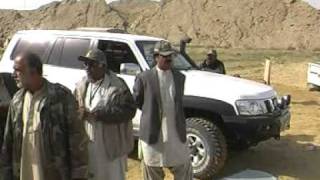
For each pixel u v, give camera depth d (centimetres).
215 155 722
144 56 802
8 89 464
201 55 5772
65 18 14250
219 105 734
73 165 394
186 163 575
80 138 395
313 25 11419
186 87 757
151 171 571
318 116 1223
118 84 509
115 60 820
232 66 3450
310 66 1877
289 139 985
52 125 384
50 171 390
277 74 2462
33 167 393
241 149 834
